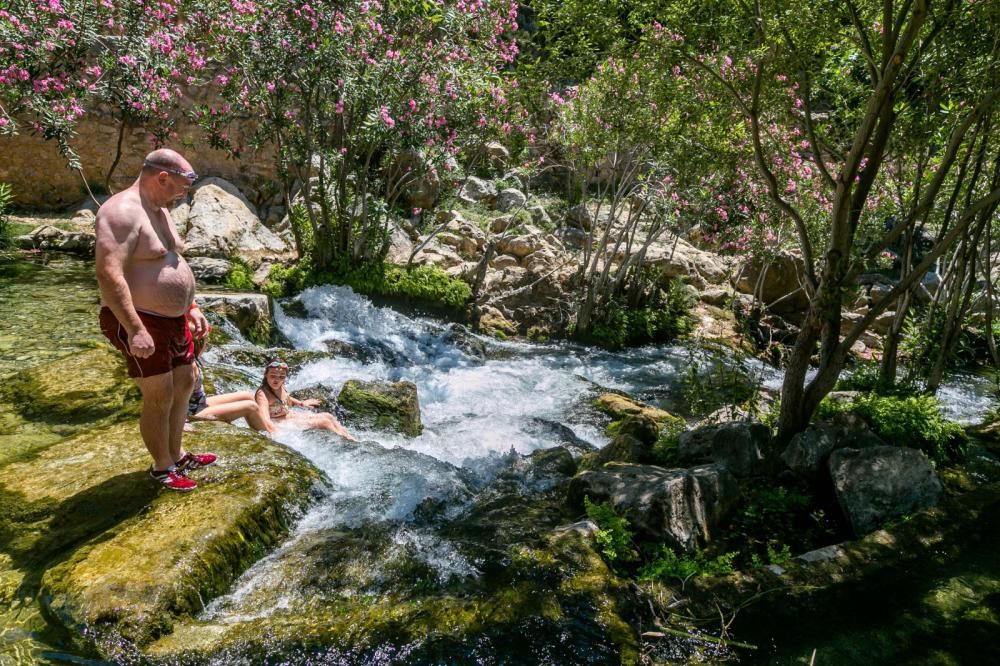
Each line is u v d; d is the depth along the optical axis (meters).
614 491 4.68
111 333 3.58
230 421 5.29
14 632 2.91
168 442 3.90
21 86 9.89
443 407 7.81
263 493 3.96
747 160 9.38
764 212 12.58
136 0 10.51
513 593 3.54
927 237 14.99
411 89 11.39
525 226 15.15
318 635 3.10
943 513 4.82
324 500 4.39
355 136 11.48
